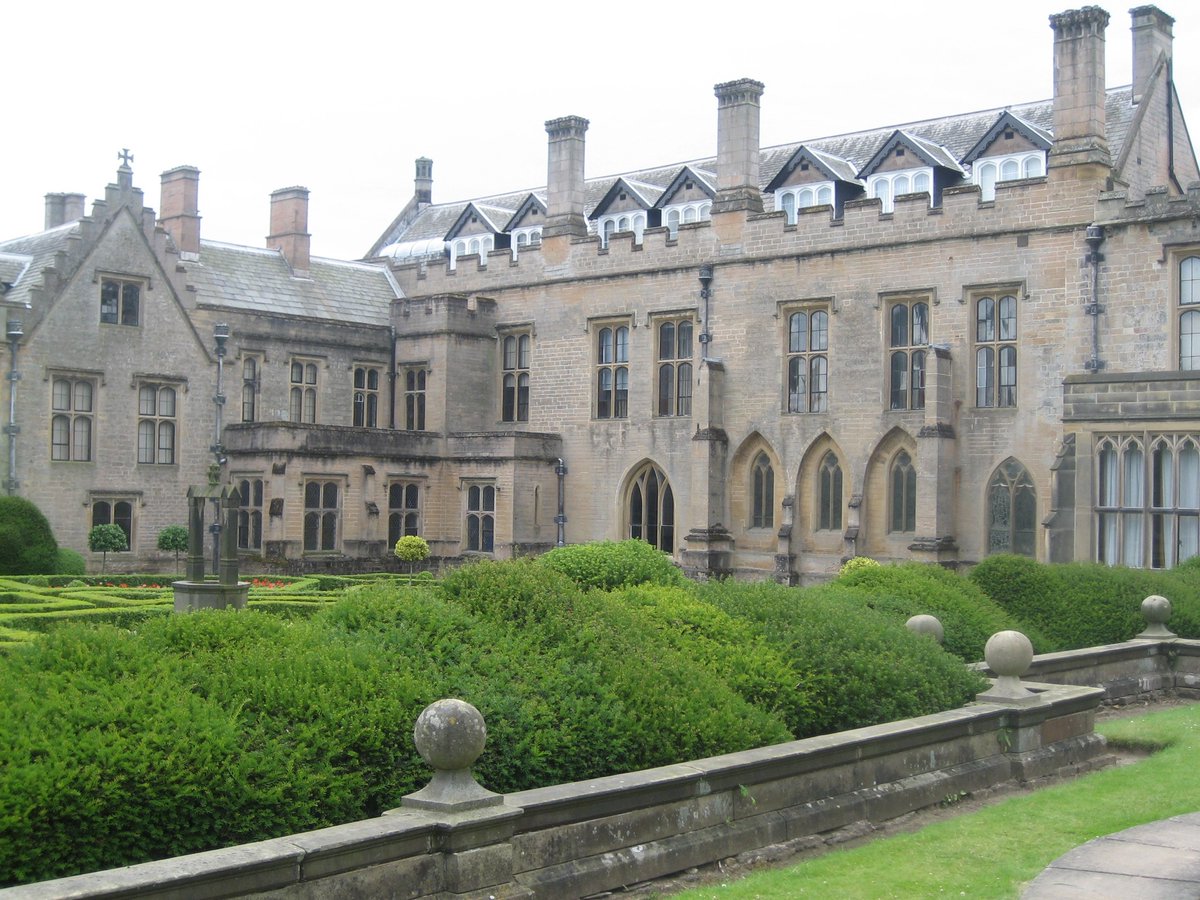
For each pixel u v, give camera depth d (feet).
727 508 127.03
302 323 139.03
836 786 36.65
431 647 35.47
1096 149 106.42
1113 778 41.70
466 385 142.72
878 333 117.70
